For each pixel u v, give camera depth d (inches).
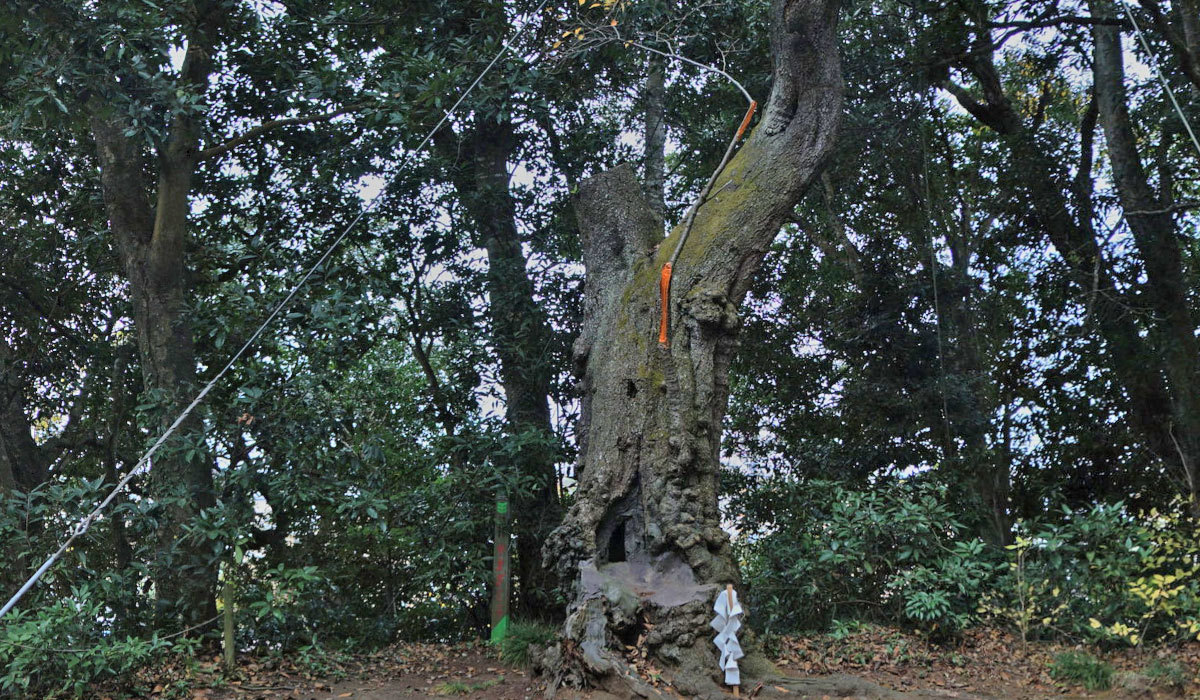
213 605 383.6
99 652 279.9
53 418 679.1
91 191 523.2
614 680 253.9
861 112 545.3
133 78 363.9
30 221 563.5
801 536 414.3
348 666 355.6
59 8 347.6
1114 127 545.3
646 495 300.5
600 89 514.6
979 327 619.8
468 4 461.4
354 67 447.2
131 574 369.1
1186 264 604.1
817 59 344.2
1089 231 574.6
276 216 495.5
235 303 415.2
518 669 332.2
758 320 668.7
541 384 500.1
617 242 356.8
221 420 406.6
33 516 348.8
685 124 590.9
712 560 289.6
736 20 484.7
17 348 586.6
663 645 264.8
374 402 451.5
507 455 453.1
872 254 629.6
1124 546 339.6
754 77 523.8
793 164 345.1
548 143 519.2
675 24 455.8
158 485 392.2
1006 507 561.6
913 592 354.6
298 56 488.1
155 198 486.0
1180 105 513.7
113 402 593.0
